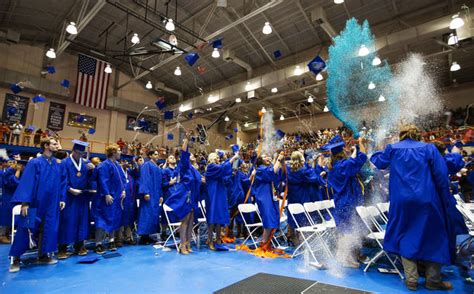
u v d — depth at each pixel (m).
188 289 2.99
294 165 5.20
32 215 3.67
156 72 18.19
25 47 15.65
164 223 5.87
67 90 16.66
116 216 4.85
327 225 4.29
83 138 14.37
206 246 5.22
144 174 5.46
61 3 12.14
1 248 5.12
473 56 12.16
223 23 12.49
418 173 2.96
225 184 5.39
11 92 15.06
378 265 3.82
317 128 20.38
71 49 17.03
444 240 2.82
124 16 12.77
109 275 3.47
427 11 10.60
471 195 7.23
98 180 4.70
